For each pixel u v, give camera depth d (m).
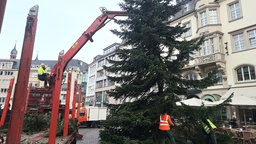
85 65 79.88
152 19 8.62
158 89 8.35
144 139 7.55
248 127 14.53
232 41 21.03
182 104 7.86
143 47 8.82
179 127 8.13
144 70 8.29
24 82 2.76
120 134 7.91
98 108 29.45
